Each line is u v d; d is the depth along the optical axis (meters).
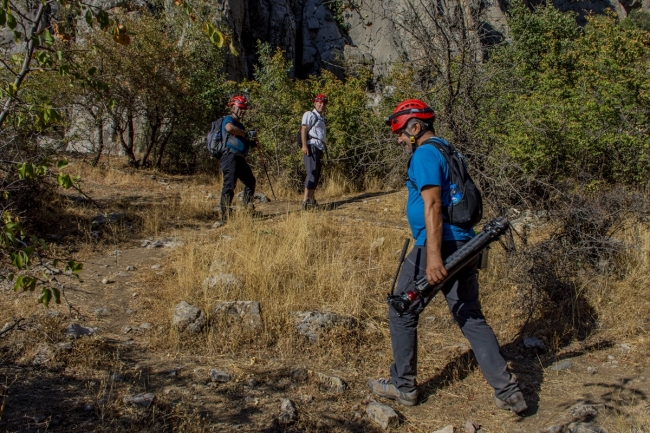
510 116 6.30
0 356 3.71
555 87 8.42
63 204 7.25
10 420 3.07
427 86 6.26
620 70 7.73
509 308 4.76
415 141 3.57
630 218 5.72
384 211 8.28
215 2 14.09
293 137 10.74
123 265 5.75
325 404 3.51
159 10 13.36
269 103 11.10
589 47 9.38
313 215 7.16
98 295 4.93
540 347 4.22
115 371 3.67
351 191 10.16
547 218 5.80
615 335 4.38
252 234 6.12
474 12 6.11
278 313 4.44
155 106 11.51
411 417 3.43
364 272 5.38
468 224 3.39
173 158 12.53
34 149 5.08
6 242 2.74
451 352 4.16
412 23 6.15
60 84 9.71
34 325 4.02
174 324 4.23
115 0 12.70
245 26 16.44
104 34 9.89
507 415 3.43
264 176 10.68
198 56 12.32
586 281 4.88
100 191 9.34
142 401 3.31
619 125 7.19
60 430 3.03
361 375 3.88
